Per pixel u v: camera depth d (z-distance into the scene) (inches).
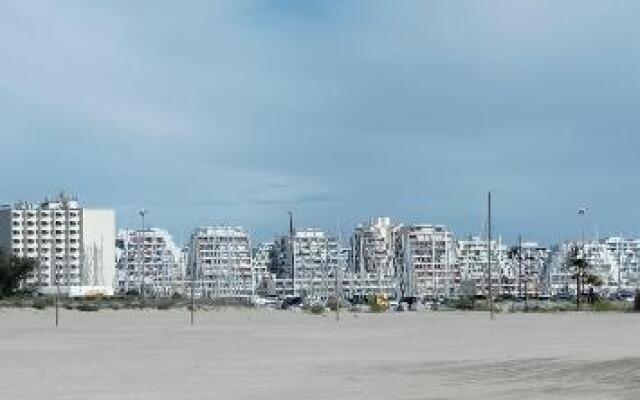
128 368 1384.1
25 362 1521.9
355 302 7239.2
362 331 2647.6
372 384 1089.4
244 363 1456.7
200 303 5807.1
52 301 5123.0
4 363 1501.0
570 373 1156.5
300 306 5890.8
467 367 1293.1
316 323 3356.3
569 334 2279.8
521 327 2790.4
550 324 3019.2
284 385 1093.8
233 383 1128.8
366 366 1359.5
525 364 1302.9
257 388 1064.8
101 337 2378.2
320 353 1680.6
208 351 1777.8
